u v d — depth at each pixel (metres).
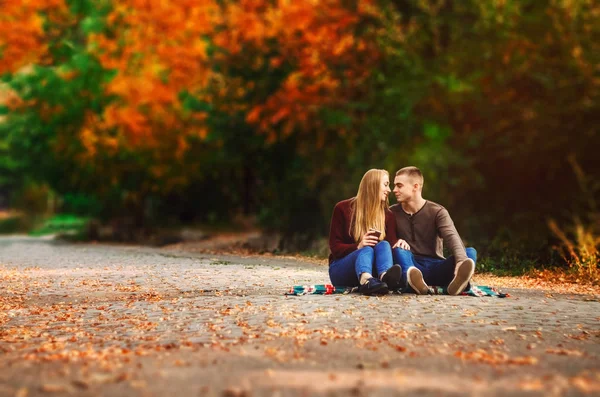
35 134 30.97
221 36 26.22
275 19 24.02
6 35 29.78
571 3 19.34
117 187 31.58
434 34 22.88
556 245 15.05
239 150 28.92
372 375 4.32
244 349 5.30
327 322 6.52
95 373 4.45
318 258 17.31
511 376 4.32
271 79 25.53
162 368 4.59
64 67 29.70
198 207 41.59
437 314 6.99
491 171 21.64
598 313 7.38
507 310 7.37
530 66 20.33
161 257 18.02
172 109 29.69
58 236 33.78
